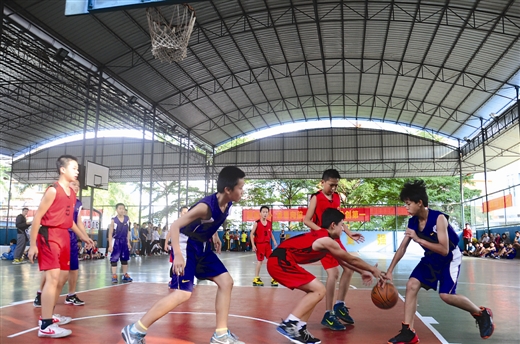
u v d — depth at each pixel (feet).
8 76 63.36
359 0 47.70
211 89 71.67
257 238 26.14
